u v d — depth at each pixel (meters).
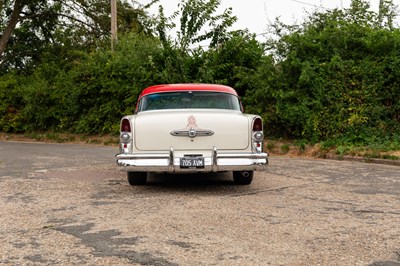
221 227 5.53
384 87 14.62
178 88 8.62
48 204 6.91
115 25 23.44
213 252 4.62
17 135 25.08
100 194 7.72
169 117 7.65
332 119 14.55
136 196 7.52
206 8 19.06
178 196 7.49
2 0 30.52
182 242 4.95
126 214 6.23
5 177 9.66
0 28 33.38
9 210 6.52
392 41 14.71
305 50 15.73
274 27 16.56
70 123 22.89
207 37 19.47
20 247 4.83
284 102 15.36
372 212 6.32
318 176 9.72
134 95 19.31
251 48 18.75
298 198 7.30
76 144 20.45
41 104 23.97
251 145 7.70
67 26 33.03
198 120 7.62
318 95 14.77
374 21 16.39
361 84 14.77
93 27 32.56
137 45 20.78
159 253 4.59
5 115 25.41
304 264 4.28
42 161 12.73
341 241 4.97
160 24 19.53
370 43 14.83
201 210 6.42
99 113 21.25
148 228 5.51
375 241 4.97
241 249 4.71
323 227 5.54
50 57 31.80
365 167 11.20
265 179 9.32
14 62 34.38
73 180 9.25
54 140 22.52
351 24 15.62
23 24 34.09
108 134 21.20
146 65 19.45
